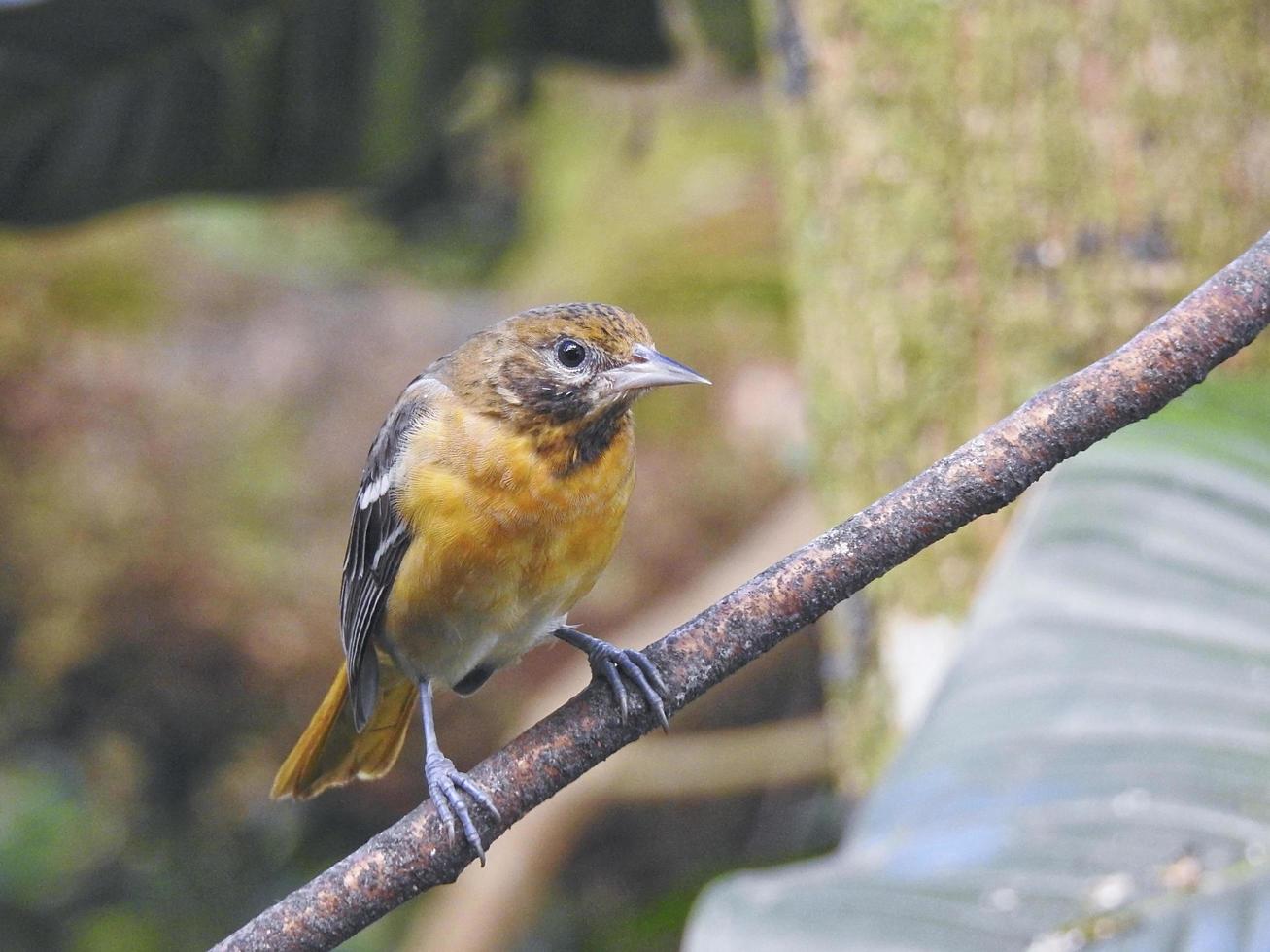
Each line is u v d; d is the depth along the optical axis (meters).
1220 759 5.69
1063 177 8.38
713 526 15.07
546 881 12.95
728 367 15.53
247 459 15.12
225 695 15.20
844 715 9.22
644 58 11.34
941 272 8.63
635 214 17.16
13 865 15.95
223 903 16.12
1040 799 5.76
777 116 9.48
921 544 4.31
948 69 8.59
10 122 9.69
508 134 18.17
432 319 16.05
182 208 16.06
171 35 9.41
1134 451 6.70
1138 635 6.16
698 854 16.09
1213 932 5.16
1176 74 8.20
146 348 15.39
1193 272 8.19
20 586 14.91
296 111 10.02
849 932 5.46
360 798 15.71
